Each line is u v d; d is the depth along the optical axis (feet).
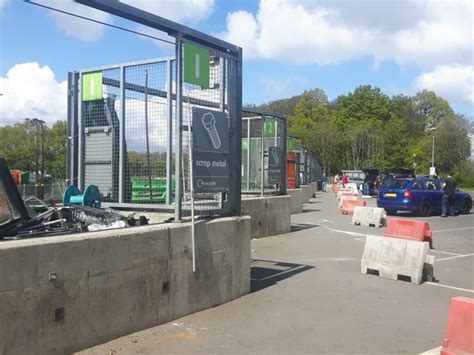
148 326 17.62
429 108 348.79
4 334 12.94
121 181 25.72
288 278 26.99
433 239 45.11
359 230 49.11
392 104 308.40
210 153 21.20
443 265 32.37
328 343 16.85
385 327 18.76
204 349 15.97
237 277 22.50
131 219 21.39
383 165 248.32
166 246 18.34
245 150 48.24
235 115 23.30
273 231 44.60
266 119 47.80
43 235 16.20
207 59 21.54
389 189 69.82
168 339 16.70
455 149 253.85
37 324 13.76
